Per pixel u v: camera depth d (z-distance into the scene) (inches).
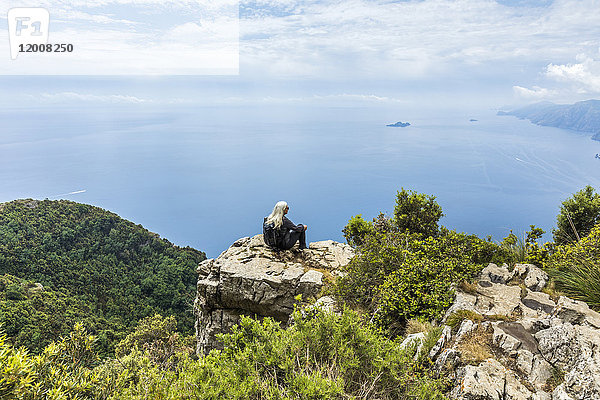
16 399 153.0
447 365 160.2
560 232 356.8
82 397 191.9
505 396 137.2
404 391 138.3
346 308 160.2
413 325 222.4
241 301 360.8
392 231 381.4
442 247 294.7
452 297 230.2
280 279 348.5
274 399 119.5
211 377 136.1
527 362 154.7
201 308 394.9
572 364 147.5
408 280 251.6
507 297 229.5
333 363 134.0
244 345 157.8
